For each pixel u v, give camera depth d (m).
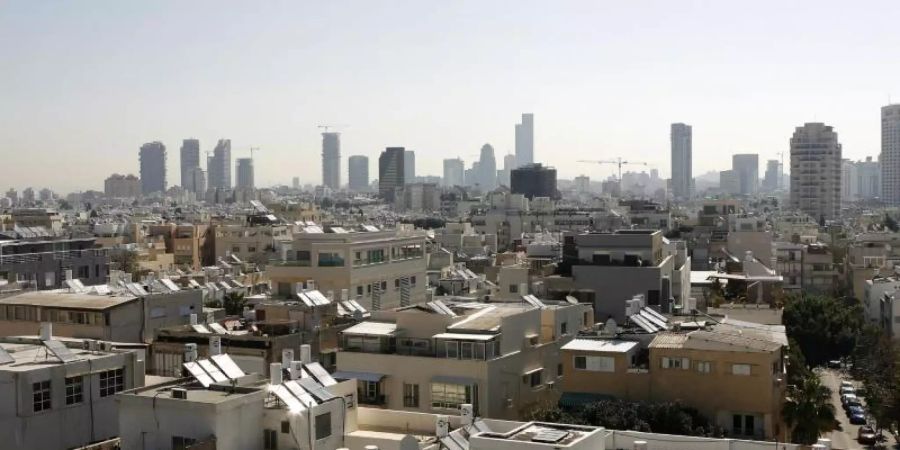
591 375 67.25
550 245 153.50
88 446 52.47
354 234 113.81
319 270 110.00
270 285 122.19
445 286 130.50
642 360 69.50
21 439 51.38
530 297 86.81
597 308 107.25
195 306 87.81
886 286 174.38
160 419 47.31
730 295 129.25
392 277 118.12
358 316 83.50
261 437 48.56
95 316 79.06
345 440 51.88
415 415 56.94
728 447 49.44
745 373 63.38
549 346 77.31
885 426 105.31
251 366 72.06
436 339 70.00
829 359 138.50
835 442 105.94
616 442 50.44
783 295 144.75
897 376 105.00
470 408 52.81
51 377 53.06
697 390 64.56
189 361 56.16
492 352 69.19
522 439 43.44
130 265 183.12
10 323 81.81
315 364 56.56
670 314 90.69
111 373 56.50
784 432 68.56
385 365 70.44
